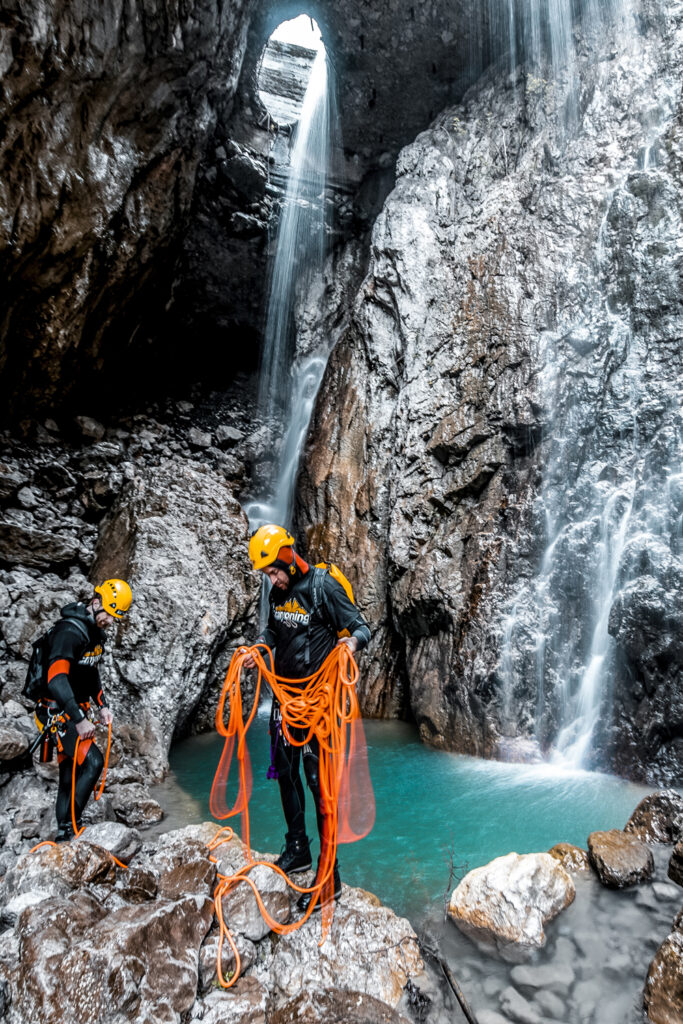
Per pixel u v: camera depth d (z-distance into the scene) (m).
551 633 5.55
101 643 3.69
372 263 8.21
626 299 5.99
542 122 7.23
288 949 2.74
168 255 8.23
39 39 5.88
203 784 4.96
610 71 6.80
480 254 7.03
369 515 7.30
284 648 2.90
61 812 3.44
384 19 8.66
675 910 2.93
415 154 8.32
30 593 6.06
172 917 2.61
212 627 6.30
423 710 6.13
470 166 7.91
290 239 10.70
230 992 2.53
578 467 5.90
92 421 8.36
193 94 7.44
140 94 6.91
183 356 10.51
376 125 10.25
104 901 2.80
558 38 7.44
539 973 2.64
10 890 2.88
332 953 2.69
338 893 2.96
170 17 6.62
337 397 8.10
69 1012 2.18
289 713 2.86
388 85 9.58
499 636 5.70
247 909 2.81
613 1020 2.39
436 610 6.35
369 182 10.84
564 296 6.29
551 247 6.51
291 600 2.90
